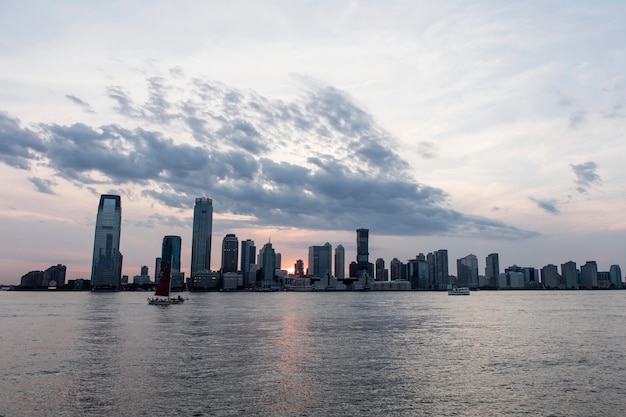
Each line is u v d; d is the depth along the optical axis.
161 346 88.25
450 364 71.00
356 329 122.50
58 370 65.56
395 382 59.28
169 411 47.44
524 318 161.75
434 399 51.88
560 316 171.38
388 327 128.38
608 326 130.75
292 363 71.25
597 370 66.75
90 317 160.25
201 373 63.97
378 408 48.72
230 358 75.31
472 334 110.50
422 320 153.88
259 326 129.62
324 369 66.88
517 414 47.19
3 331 113.69
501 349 86.00
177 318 157.50
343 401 51.06
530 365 70.31
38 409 47.97
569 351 83.88
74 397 52.06
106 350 83.12
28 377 61.22
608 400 51.75
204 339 98.88
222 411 47.56
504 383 58.94
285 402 50.53
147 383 58.25
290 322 144.38
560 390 55.69
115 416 45.97
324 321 149.12
